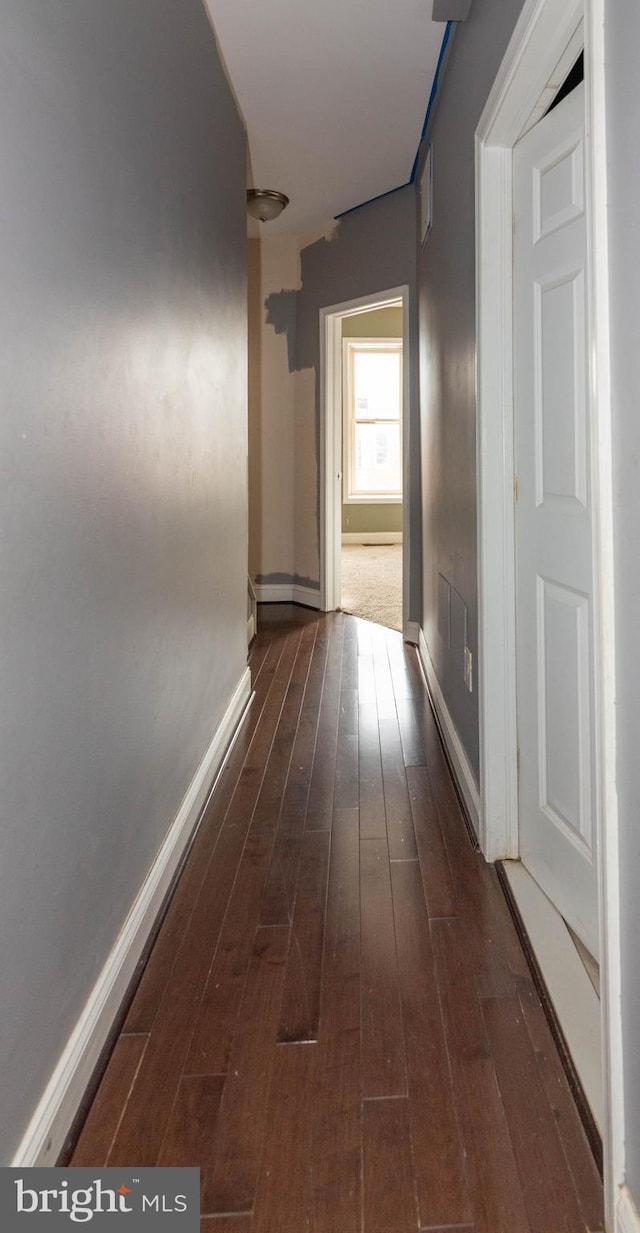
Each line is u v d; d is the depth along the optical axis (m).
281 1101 1.46
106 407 1.58
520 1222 1.21
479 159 2.19
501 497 2.22
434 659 3.96
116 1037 1.63
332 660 4.73
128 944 1.76
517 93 1.82
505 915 2.06
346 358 10.11
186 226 2.40
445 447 3.27
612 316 1.13
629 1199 1.13
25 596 1.19
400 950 1.92
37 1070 1.26
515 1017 1.68
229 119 3.34
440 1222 1.21
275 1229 1.20
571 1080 1.49
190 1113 1.43
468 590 2.62
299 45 3.16
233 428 3.41
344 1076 1.52
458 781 2.89
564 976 1.77
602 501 1.15
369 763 3.15
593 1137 1.35
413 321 4.90
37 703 1.24
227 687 3.36
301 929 2.01
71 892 1.41
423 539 4.61
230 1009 1.71
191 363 2.48
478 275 2.19
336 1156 1.34
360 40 3.13
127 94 1.74
